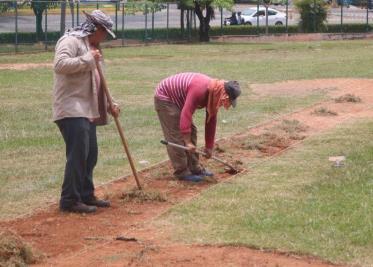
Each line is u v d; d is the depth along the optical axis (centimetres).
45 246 838
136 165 1276
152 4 5075
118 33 4922
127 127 1677
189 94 1099
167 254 795
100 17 966
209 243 830
